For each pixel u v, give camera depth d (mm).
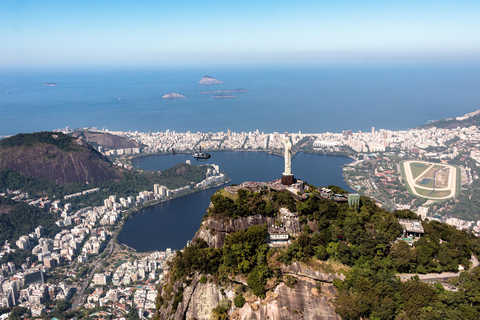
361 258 118188
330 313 108562
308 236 120438
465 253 122125
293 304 111312
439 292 108062
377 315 104938
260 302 112750
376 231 124875
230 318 113375
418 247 120875
